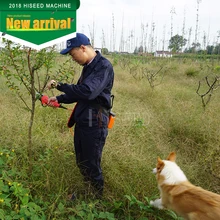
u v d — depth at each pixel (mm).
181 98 6770
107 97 2594
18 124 3992
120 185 3004
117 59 13984
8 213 2307
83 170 2879
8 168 2965
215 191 3248
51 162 3129
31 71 2580
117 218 2693
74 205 2723
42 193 2738
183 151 4168
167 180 2420
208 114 5094
